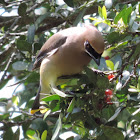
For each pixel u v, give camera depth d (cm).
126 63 834
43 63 912
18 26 1242
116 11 979
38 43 1014
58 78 911
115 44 873
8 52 1220
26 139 1046
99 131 781
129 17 849
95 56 860
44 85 930
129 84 837
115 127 809
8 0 1320
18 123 1010
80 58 876
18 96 1127
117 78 841
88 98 763
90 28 880
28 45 998
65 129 996
